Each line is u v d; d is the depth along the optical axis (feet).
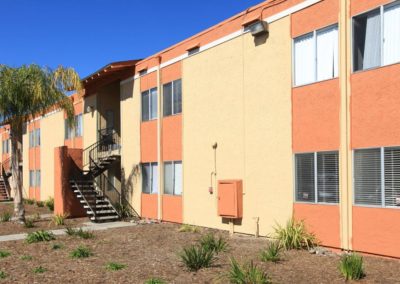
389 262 34.71
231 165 53.57
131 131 75.41
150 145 70.03
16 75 67.77
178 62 63.67
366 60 37.93
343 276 30.48
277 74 46.98
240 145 52.13
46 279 32.55
